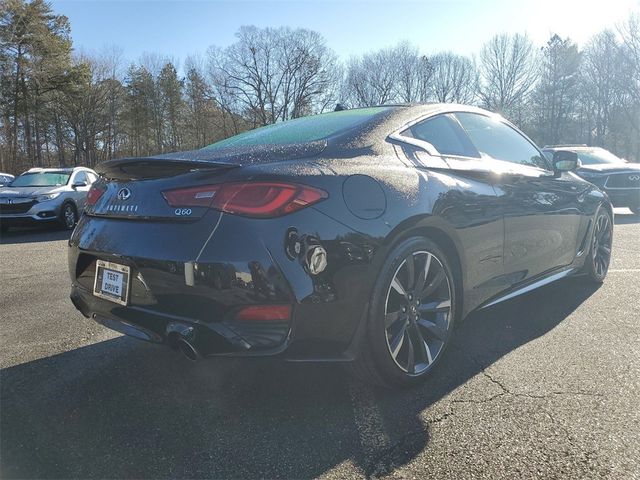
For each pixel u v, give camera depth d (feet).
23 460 6.75
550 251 12.35
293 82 197.77
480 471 6.34
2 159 143.02
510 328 11.50
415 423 7.52
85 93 156.25
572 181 13.76
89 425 7.66
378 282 7.72
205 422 7.70
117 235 7.85
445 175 9.27
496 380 8.84
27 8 133.69
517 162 12.09
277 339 6.91
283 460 6.70
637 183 32.14
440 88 210.38
